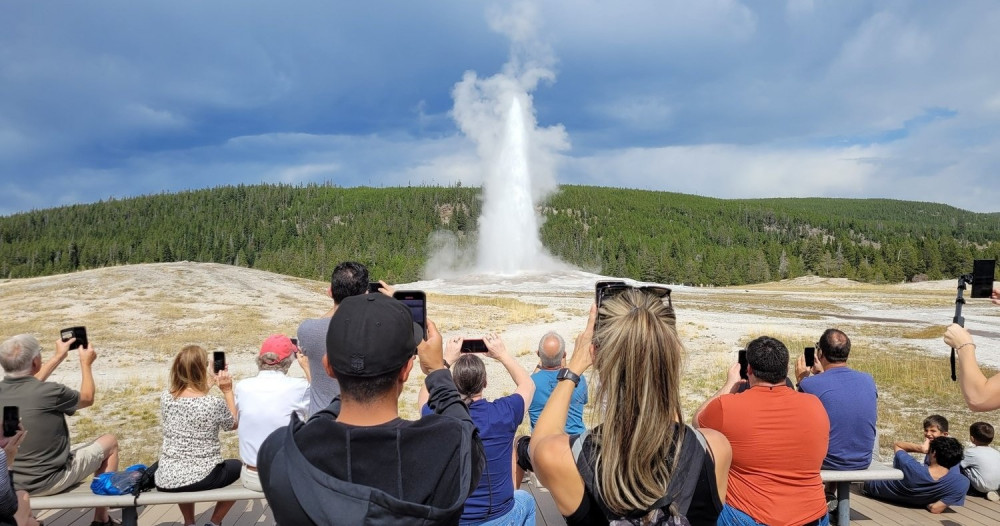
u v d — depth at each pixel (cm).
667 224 15750
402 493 150
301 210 17562
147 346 1772
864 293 4769
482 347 337
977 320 2525
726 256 10819
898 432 826
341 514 141
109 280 3481
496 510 294
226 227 15925
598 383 175
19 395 403
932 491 476
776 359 276
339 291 344
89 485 464
